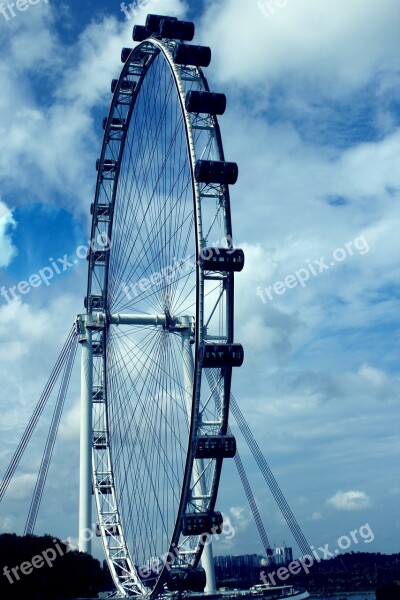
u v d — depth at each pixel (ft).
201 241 241.55
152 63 307.37
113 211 364.38
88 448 368.48
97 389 400.67
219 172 243.81
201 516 249.34
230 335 249.96
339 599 640.99
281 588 424.46
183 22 279.49
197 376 243.19
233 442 244.22
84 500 362.33
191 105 252.42
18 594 328.49
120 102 337.52
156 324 328.49
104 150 353.10
